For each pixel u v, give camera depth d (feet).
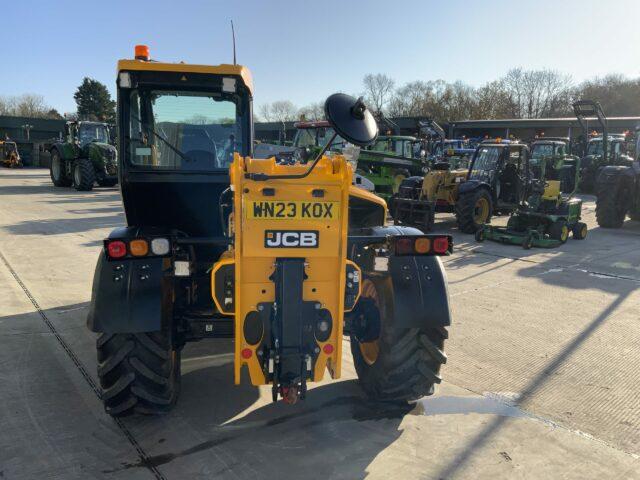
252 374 9.05
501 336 15.19
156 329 9.02
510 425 10.28
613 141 60.18
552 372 12.80
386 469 8.77
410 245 10.03
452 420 10.43
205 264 11.68
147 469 8.67
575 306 18.12
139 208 12.03
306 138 47.85
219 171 11.89
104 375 9.41
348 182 8.62
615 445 9.64
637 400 11.41
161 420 10.23
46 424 10.01
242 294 8.77
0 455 8.97
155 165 11.76
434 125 54.85
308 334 8.97
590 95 200.23
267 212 8.50
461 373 12.67
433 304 9.84
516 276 22.44
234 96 11.90
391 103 202.80
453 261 25.52
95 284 9.39
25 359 13.07
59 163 60.95
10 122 136.98
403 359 10.12
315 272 8.86
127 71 11.11
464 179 36.50
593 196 61.05
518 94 203.00
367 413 10.63
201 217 12.21
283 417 10.43
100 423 10.09
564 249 28.91
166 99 11.66
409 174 46.39
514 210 32.24
